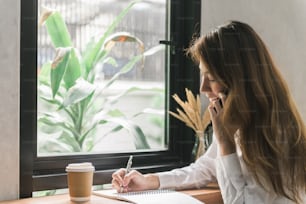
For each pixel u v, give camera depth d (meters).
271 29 2.31
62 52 1.68
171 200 1.41
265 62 1.57
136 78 1.95
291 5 2.40
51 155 1.66
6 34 1.44
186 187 1.69
